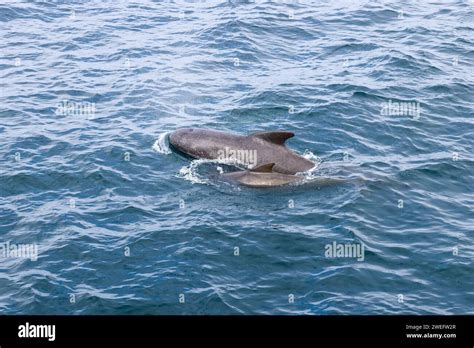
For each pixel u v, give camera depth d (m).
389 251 16.98
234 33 32.69
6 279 16.22
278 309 15.09
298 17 35.12
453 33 32.50
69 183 20.17
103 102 25.91
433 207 18.91
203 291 15.60
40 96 26.52
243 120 24.08
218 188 19.73
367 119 23.98
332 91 26.22
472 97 26.06
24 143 22.58
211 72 28.66
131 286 15.86
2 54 30.97
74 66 29.53
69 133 23.30
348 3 37.09
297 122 23.75
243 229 17.77
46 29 34.03
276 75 28.20
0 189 19.94
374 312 14.95
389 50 30.27
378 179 20.02
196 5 37.56
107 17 35.69
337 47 31.22
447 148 22.25
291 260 16.66
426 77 27.59
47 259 16.86
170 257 16.78
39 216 18.59
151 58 30.31
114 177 20.36
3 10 35.91
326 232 17.66
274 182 19.70
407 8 36.16
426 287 15.81
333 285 15.81
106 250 17.11
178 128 22.98
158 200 19.23
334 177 20.06
